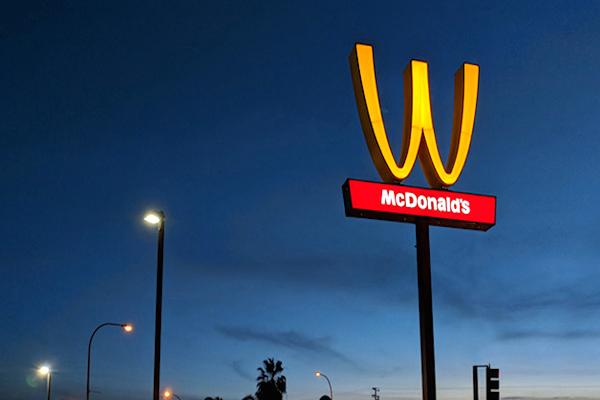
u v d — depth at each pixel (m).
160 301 23.27
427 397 18.58
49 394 47.25
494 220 19.94
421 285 19.14
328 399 16.83
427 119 19.53
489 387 21.89
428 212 19.27
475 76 20.38
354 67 19.22
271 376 79.19
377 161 19.05
